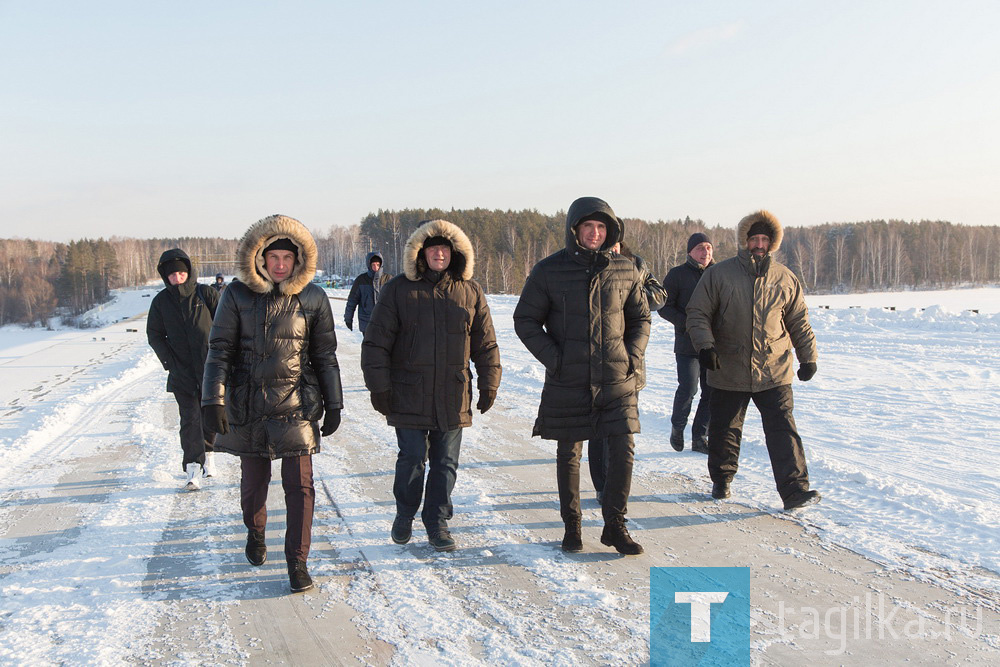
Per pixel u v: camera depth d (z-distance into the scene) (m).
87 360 16.53
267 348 3.61
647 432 6.86
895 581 3.42
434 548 4.01
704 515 4.46
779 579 3.49
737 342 4.59
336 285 67.94
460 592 3.44
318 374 3.80
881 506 4.46
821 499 4.65
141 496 5.23
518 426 7.38
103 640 3.02
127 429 7.87
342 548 4.07
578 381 3.93
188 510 4.87
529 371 11.44
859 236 94.50
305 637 3.03
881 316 18.50
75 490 5.45
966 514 4.18
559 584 3.50
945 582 3.39
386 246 95.12
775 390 4.57
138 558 3.98
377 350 3.96
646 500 4.79
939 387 8.81
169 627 3.14
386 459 6.18
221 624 3.16
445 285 4.02
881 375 9.97
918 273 92.81
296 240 3.63
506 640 2.95
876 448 5.84
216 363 3.60
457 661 2.79
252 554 3.81
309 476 3.69
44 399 10.30
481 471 5.64
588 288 3.95
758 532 4.14
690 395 5.86
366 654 2.87
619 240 4.13
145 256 144.88
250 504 3.79
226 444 3.65
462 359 4.04
